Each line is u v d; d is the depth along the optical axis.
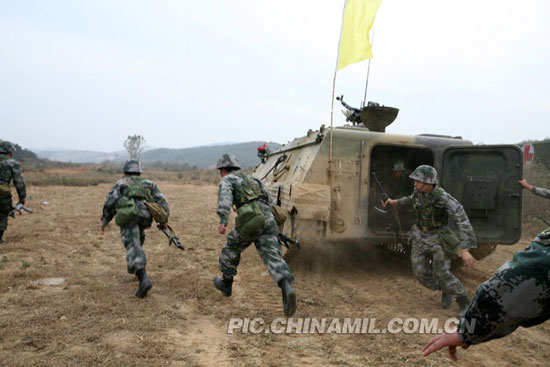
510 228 6.14
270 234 4.50
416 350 3.79
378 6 6.58
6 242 7.94
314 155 6.59
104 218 5.37
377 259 7.79
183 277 5.91
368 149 6.64
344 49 6.60
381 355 3.65
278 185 7.45
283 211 4.72
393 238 6.49
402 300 5.41
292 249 6.41
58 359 3.30
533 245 1.69
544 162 13.41
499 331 1.68
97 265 6.52
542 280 1.59
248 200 4.46
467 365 3.52
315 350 3.74
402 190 7.91
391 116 8.42
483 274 6.94
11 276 5.60
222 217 4.27
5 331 3.83
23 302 4.62
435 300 5.45
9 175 7.66
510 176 6.14
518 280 1.62
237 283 5.88
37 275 5.74
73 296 4.88
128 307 4.61
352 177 6.55
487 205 6.21
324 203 6.21
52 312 4.33
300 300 5.18
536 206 11.57
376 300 5.37
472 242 4.53
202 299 5.09
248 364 3.37
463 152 6.43
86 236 8.83
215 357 3.51
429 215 4.79
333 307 4.99
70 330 3.90
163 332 3.98
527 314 1.63
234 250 4.70
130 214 4.98
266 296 5.31
